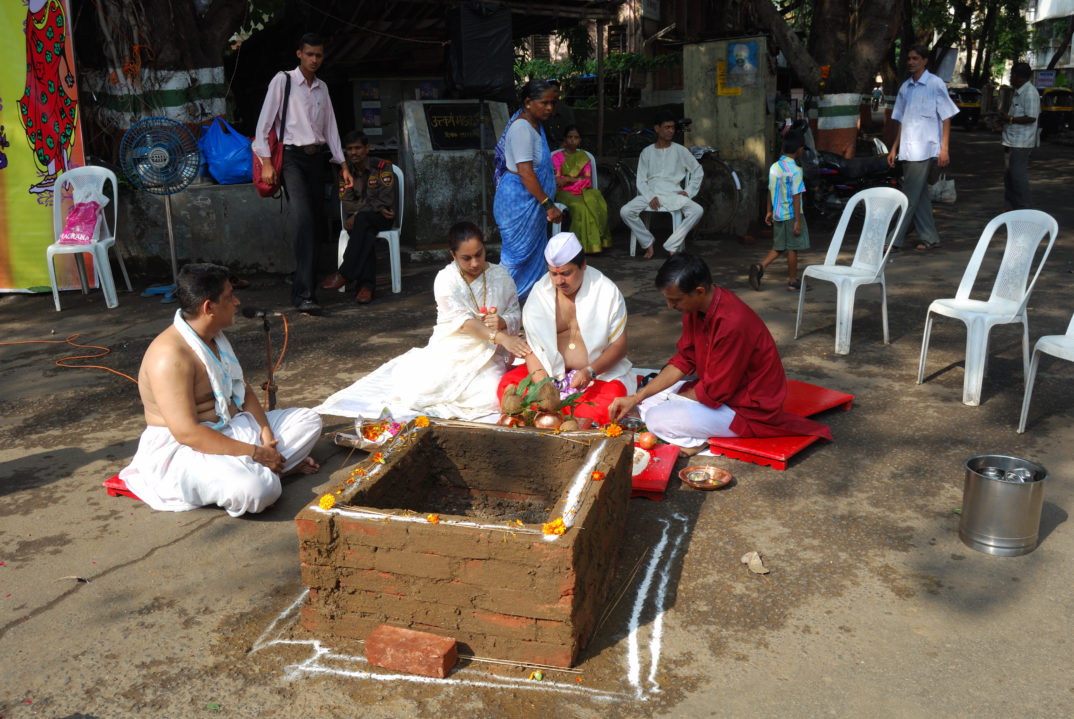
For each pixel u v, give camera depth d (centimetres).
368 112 1231
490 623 290
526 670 288
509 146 665
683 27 2020
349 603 304
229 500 386
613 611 320
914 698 270
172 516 399
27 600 334
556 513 292
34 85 810
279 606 328
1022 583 329
